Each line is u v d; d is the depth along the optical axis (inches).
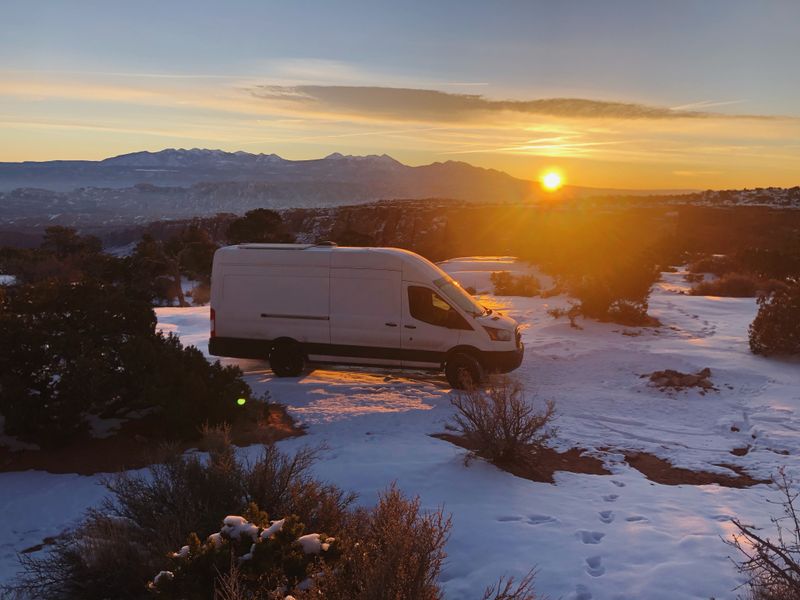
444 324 488.1
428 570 157.3
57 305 381.4
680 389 480.7
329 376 527.5
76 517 261.4
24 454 335.0
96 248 2955.2
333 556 163.8
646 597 178.1
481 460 318.7
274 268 527.5
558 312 834.2
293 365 524.1
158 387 360.2
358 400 445.1
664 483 301.0
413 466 306.7
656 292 1136.8
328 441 357.4
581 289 815.7
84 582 183.5
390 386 486.6
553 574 194.7
